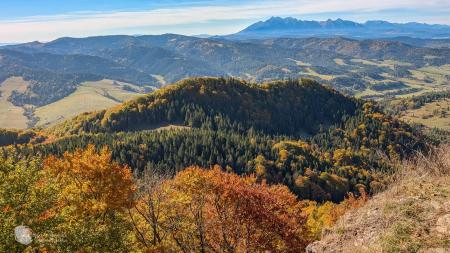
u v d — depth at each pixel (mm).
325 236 18609
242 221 30719
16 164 22516
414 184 17328
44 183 23219
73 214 25250
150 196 29844
